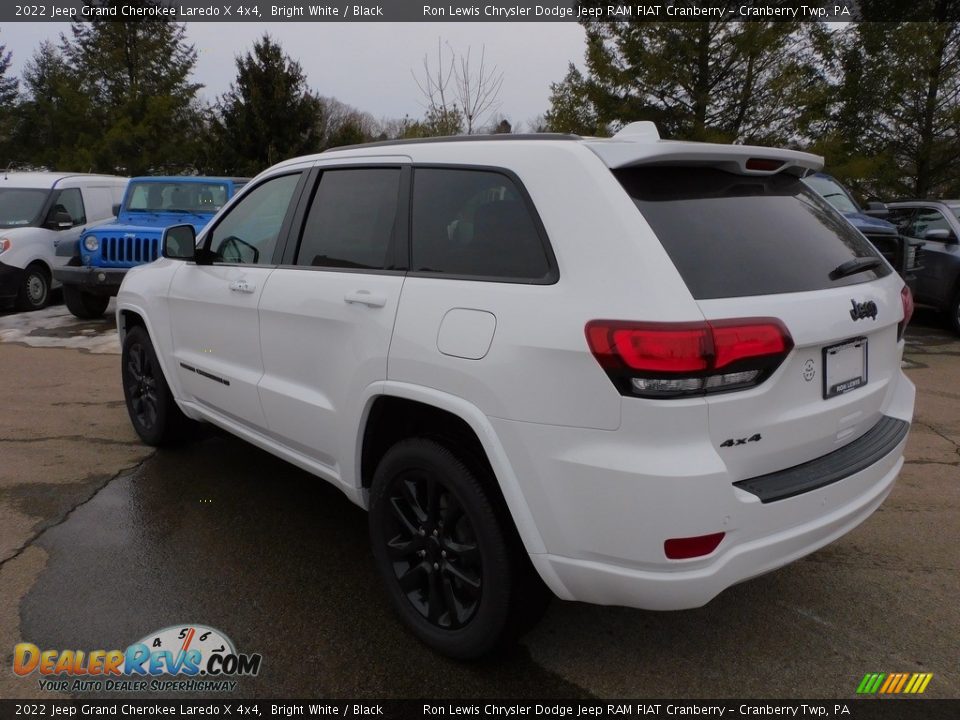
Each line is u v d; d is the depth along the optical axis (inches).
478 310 96.9
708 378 83.2
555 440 88.3
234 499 161.6
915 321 414.6
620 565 87.4
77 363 297.1
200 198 401.1
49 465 180.7
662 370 81.7
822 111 737.6
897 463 111.5
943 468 183.2
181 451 191.3
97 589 124.3
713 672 105.3
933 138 746.8
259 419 141.2
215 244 157.2
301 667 105.6
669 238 89.2
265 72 1116.5
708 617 118.9
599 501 85.7
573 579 91.4
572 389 86.5
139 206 397.1
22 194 445.7
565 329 87.4
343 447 119.0
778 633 114.4
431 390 101.1
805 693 101.0
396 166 118.8
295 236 134.5
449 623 107.0
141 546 139.7
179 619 116.3
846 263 104.7
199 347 158.9
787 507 90.1
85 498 161.2
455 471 100.3
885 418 113.8
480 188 104.8
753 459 89.2
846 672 105.3
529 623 100.7
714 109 721.0
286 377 132.1
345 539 143.8
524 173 99.3
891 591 126.3
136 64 1248.2
